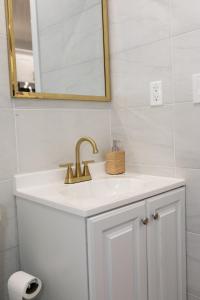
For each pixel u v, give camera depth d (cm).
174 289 127
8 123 122
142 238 109
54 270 106
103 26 154
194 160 129
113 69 157
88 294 93
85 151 150
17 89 123
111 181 144
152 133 143
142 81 144
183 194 131
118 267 100
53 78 136
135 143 151
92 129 152
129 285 104
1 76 120
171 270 125
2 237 123
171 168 137
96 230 92
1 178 121
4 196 123
